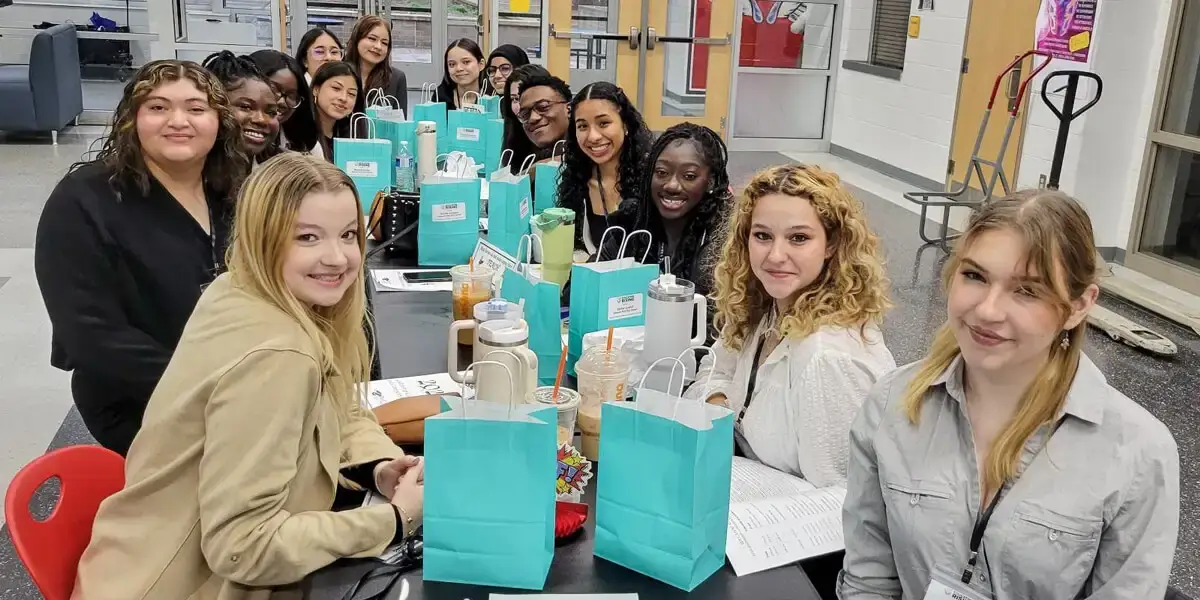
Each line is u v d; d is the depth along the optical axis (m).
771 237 1.72
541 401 1.55
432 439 1.21
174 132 2.11
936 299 4.91
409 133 3.74
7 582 2.39
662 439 1.23
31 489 1.40
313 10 8.99
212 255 2.26
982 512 1.31
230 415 1.27
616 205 3.05
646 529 1.26
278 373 1.29
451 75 5.55
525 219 2.91
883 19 8.25
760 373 1.79
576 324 2.04
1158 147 5.51
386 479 1.53
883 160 8.32
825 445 1.66
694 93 8.91
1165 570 1.23
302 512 1.36
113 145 2.13
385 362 2.08
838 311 1.71
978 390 1.32
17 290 4.50
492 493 1.22
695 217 2.47
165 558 1.34
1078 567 1.25
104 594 1.34
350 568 1.31
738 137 9.23
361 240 1.47
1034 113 6.06
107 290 2.12
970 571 1.31
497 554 1.24
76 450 1.48
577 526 1.38
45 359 3.76
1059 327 1.22
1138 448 1.22
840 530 1.47
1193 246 5.36
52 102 7.63
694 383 1.96
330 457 1.44
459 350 2.17
